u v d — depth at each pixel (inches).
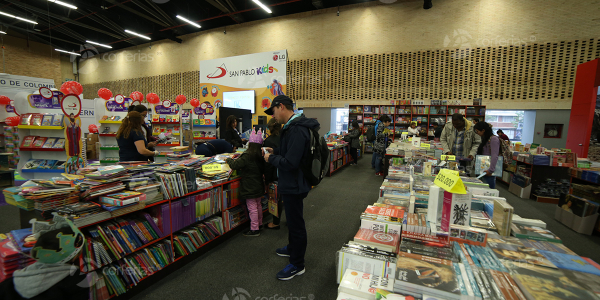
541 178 177.2
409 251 48.4
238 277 84.1
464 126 140.6
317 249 103.6
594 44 287.7
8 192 63.3
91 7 366.6
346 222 132.8
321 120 422.6
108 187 69.2
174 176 84.7
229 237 113.1
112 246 67.1
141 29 469.4
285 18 430.3
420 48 360.5
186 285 79.7
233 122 179.0
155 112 250.1
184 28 481.7
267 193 132.8
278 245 106.4
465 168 140.5
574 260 44.0
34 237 52.1
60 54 605.6
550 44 304.3
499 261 43.8
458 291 36.3
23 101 158.9
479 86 337.1
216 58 451.5
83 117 215.5
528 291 35.1
